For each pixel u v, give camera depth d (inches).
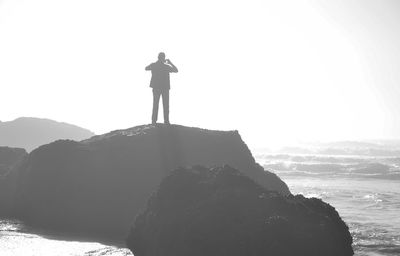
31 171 717.3
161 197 417.1
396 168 2028.8
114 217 654.5
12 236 571.2
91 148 727.7
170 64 802.2
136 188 677.9
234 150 775.7
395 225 743.7
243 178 421.4
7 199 748.6
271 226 358.6
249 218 370.6
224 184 412.2
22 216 702.5
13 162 951.6
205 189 408.5
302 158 2652.6
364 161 2502.5
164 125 779.4
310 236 357.1
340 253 373.7
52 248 510.3
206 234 366.0
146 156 712.4
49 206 681.0
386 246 588.7
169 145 737.0
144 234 410.6
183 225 379.9
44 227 655.1
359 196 1192.8
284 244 350.0
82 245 533.3
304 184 1567.4
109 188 679.1
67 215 668.1
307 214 383.9
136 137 735.7
